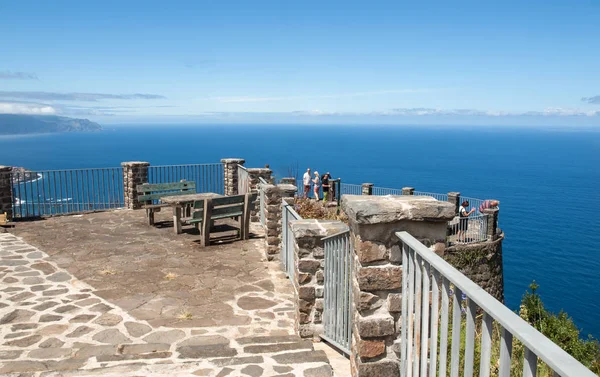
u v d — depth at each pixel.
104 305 6.86
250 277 8.34
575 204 89.75
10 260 8.98
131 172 14.20
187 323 6.30
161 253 9.67
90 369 4.37
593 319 34.66
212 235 11.23
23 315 6.40
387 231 3.50
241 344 5.43
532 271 45.88
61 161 192.00
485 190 109.25
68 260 9.06
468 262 18.73
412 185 118.31
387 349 3.64
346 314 5.15
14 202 12.80
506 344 1.72
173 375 4.24
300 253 5.88
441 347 2.49
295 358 4.60
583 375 1.25
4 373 4.28
